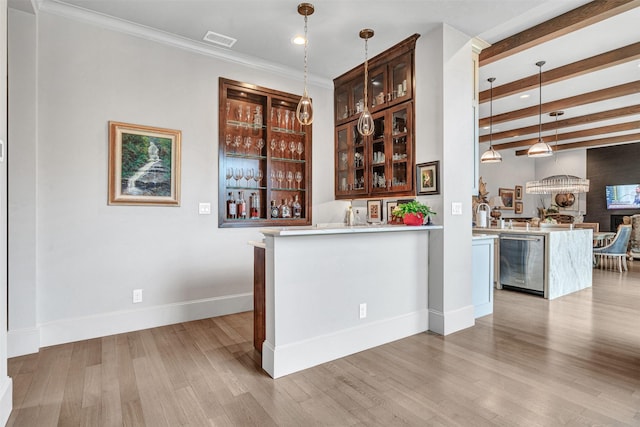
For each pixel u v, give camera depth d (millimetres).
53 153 2777
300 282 2438
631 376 2299
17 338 2582
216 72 3561
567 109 6480
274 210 4055
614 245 6281
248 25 3047
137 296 3150
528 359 2566
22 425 1777
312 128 4262
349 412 1906
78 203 2879
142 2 2711
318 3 2713
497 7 2764
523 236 4711
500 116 6781
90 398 2027
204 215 3496
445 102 3057
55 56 2781
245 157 3875
